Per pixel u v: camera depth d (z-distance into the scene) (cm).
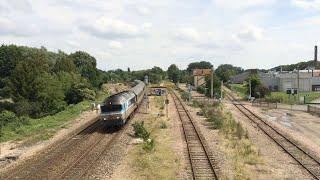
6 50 10306
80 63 13262
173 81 19762
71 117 5594
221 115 5353
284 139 3894
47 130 4428
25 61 6919
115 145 3488
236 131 4175
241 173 2553
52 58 13500
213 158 2950
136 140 3691
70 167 2720
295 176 2536
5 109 6431
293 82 12300
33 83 6669
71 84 8338
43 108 6681
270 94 9856
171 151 3222
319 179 2434
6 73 10150
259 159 2978
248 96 9262
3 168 2802
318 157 3075
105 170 2644
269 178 2486
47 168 2733
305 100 8544
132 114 5612
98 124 4831
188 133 4169
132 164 2773
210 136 3994
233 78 17638
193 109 6844
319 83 12444
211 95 9331
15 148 3497
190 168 2667
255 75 10275
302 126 5025
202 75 15225
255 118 5741
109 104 4406
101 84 11306
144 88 8688
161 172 2553
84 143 3625
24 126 4734
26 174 2598
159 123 4919
